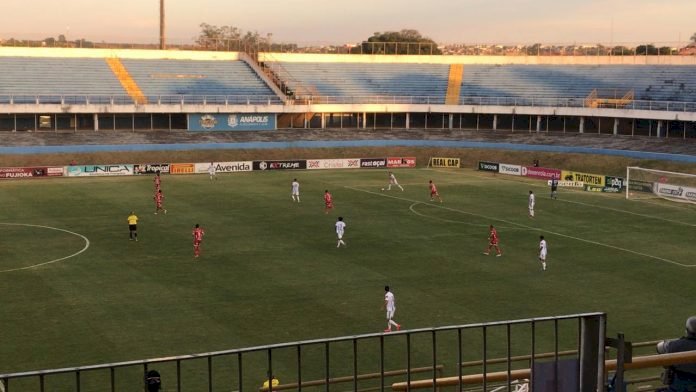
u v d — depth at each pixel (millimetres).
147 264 47219
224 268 46531
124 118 105625
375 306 39250
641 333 35719
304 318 37188
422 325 36250
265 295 40938
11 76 105750
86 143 97125
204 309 38312
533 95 115750
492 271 46688
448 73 124062
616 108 103500
